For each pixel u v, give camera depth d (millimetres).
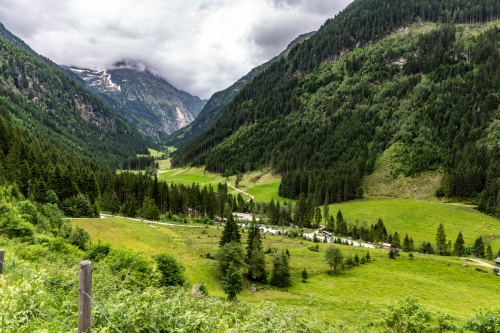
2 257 11008
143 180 169000
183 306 10609
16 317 9266
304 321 14336
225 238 91750
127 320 8836
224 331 9867
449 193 190500
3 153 132375
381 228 146000
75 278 16938
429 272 93438
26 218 61406
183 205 163875
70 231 67938
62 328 9414
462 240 122188
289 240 129125
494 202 168375
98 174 167000
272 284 79750
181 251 92938
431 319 23438
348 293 74688
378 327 25922
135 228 105938
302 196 192875
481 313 18609
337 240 132750
